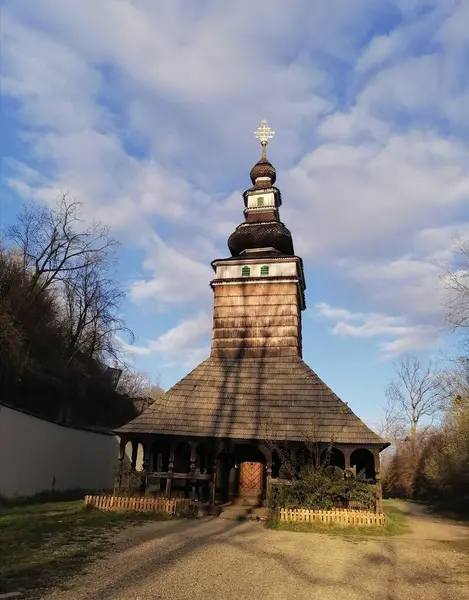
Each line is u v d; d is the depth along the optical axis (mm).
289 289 27516
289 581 10180
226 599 8781
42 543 12750
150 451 22875
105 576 9859
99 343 40750
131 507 19703
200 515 20281
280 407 23188
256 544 14281
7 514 18875
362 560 12711
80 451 32688
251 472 24094
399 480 47344
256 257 28703
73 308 40625
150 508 19641
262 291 27766
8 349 26875
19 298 31547
